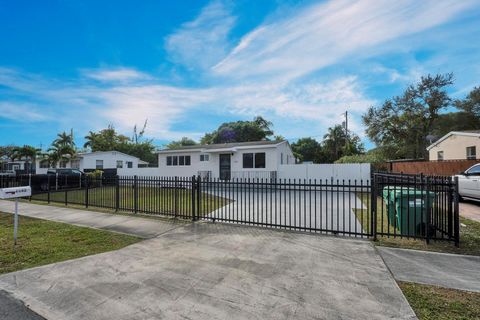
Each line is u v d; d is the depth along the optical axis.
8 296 3.23
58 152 26.88
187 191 10.04
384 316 2.70
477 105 28.52
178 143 49.78
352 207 9.99
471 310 2.80
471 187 9.31
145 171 23.75
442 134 27.72
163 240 5.54
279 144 19.52
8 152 39.31
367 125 28.58
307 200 12.13
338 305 2.92
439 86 25.53
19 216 8.20
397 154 27.97
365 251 4.73
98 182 10.84
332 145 41.66
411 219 5.70
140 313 2.82
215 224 7.00
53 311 2.90
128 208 9.19
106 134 41.69
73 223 7.19
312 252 4.71
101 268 4.06
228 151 19.92
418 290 3.25
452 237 5.15
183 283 3.52
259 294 3.19
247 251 4.80
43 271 3.96
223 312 2.82
